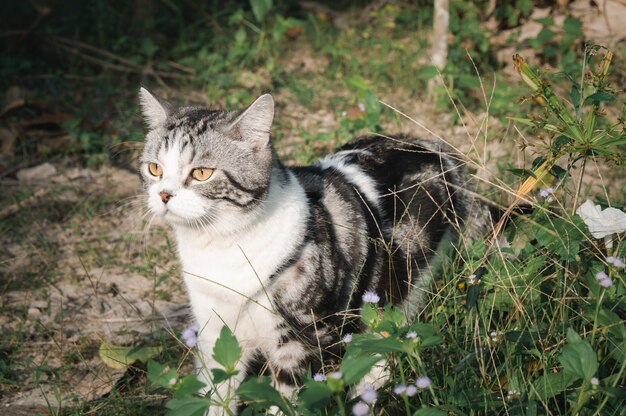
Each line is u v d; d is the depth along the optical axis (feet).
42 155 21.20
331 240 12.07
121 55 25.88
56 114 22.04
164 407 12.51
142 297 15.88
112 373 13.48
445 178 14.08
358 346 8.98
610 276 10.57
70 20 27.35
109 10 27.61
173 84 24.58
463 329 11.66
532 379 10.58
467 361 10.28
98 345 14.38
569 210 12.82
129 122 22.50
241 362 12.41
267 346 12.05
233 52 24.29
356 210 12.67
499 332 10.68
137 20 26.50
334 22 27.76
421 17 26.61
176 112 12.66
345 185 12.92
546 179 13.34
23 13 27.66
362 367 8.52
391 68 24.41
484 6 25.68
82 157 21.08
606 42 23.57
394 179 13.58
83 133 20.98
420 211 13.51
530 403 9.49
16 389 13.28
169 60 25.80
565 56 22.72
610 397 9.65
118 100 23.73
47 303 15.58
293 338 11.76
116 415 12.06
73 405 12.77
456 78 22.49
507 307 11.78
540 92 11.47
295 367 11.93
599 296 10.12
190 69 24.79
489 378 10.50
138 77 24.98
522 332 10.40
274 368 12.09
